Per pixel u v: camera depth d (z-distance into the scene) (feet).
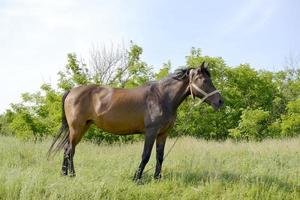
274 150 39.24
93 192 21.07
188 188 24.11
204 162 29.86
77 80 55.31
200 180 26.04
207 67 26.45
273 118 74.43
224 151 39.86
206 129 65.98
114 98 26.71
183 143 45.03
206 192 23.57
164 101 26.22
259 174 27.30
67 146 28.02
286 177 27.32
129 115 26.43
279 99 72.84
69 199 20.31
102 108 26.76
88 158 33.17
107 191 21.99
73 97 27.53
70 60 56.59
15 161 29.40
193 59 69.31
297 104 65.31
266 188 24.14
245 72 72.38
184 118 63.16
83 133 27.68
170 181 25.30
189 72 26.43
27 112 55.67
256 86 73.67
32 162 30.91
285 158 35.60
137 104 26.40
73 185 21.62
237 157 36.14
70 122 27.50
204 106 65.67
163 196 23.02
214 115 66.28
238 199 22.72
